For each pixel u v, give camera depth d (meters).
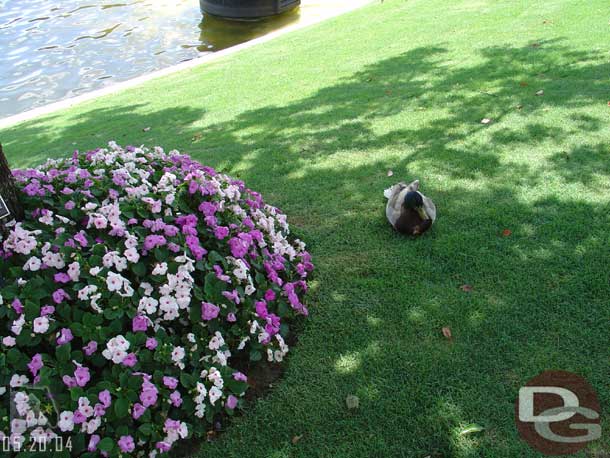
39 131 8.71
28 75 14.30
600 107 5.90
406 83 7.70
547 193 4.54
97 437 2.40
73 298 2.70
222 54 12.23
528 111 6.09
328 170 5.49
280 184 5.34
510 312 3.38
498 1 11.89
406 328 3.37
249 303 3.09
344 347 3.29
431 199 4.69
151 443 2.51
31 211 3.12
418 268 3.86
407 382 3.00
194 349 2.77
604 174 4.69
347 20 13.20
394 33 10.88
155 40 16.33
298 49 11.15
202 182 3.50
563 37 8.48
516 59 7.85
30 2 20.80
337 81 8.45
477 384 2.94
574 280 3.54
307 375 3.13
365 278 3.86
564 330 3.20
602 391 2.83
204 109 8.25
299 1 17.91
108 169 3.57
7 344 2.48
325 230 4.48
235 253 3.18
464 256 3.92
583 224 4.07
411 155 5.54
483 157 5.27
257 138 6.60
